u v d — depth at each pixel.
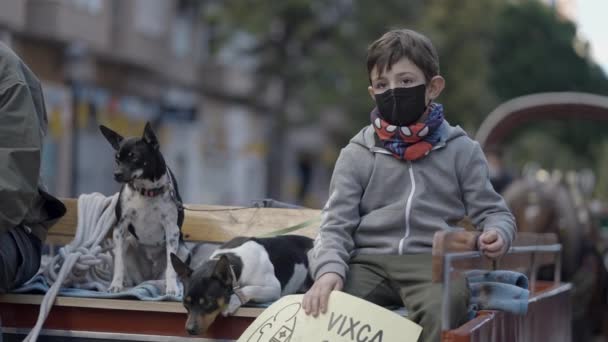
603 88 59.53
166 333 4.41
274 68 29.09
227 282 4.39
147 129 5.08
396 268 4.27
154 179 5.09
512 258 4.80
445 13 32.53
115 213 5.25
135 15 29.17
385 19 29.66
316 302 4.05
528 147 48.28
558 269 6.25
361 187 4.46
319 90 29.16
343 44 29.20
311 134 48.12
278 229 5.53
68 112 25.11
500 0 35.88
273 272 4.85
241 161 40.81
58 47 24.89
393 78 4.35
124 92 29.23
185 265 4.48
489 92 37.84
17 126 4.59
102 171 27.23
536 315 4.95
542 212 8.70
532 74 56.25
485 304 4.30
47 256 5.76
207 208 5.59
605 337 8.74
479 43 33.69
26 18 24.20
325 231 4.38
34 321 4.54
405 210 4.34
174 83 33.22
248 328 4.18
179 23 33.81
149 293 4.67
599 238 9.48
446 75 33.22
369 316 3.94
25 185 4.56
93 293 4.58
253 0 28.23
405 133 4.32
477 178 4.40
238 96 37.72
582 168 53.09
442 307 3.63
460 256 3.76
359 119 29.80
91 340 4.45
